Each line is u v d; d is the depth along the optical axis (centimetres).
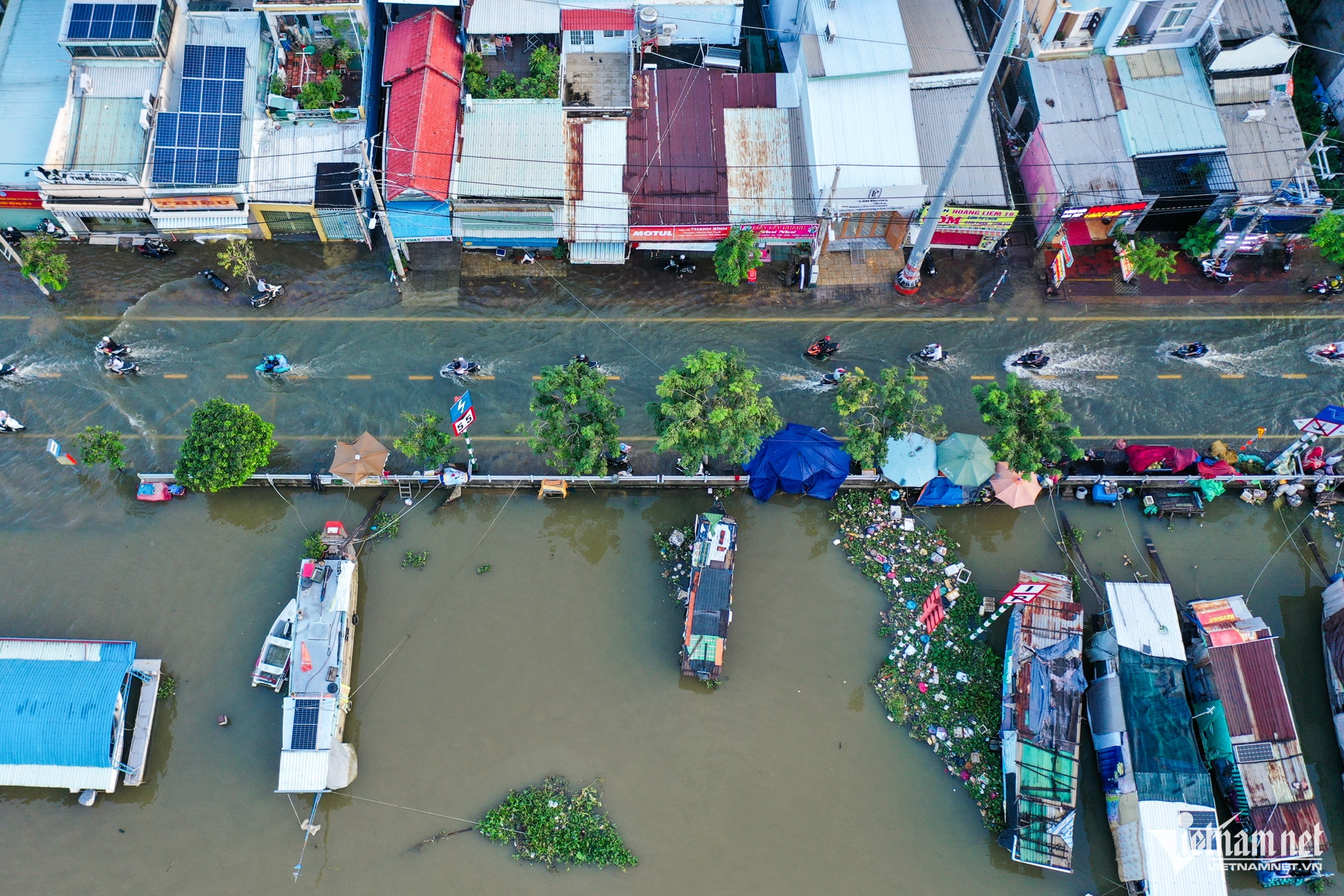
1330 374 6550
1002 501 5922
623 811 5266
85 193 6322
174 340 6462
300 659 5312
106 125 6388
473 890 5059
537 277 6762
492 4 6738
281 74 6800
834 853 5206
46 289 6512
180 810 5234
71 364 6369
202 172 6359
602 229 6438
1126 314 6744
